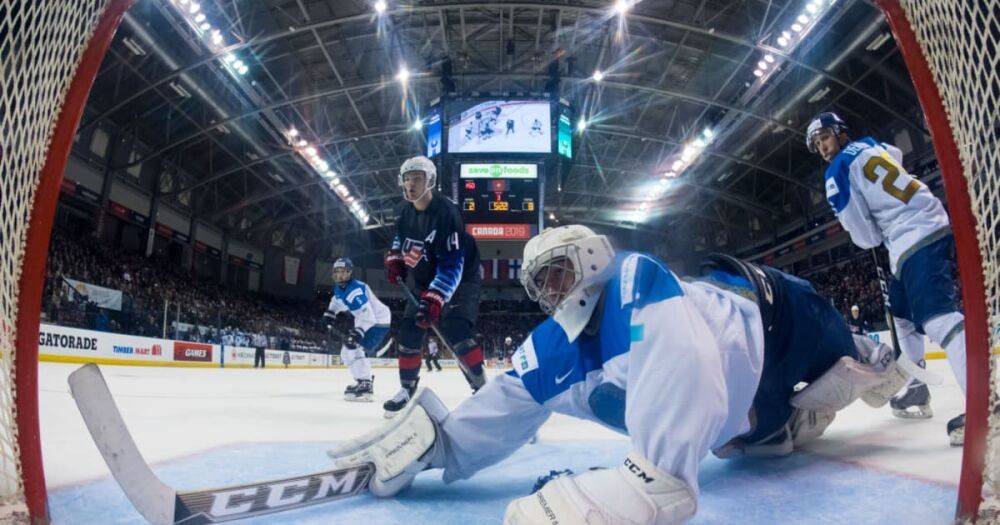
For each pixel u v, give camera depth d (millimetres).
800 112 23922
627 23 19781
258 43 18438
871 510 1375
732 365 1355
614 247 1369
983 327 1104
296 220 37719
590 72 23734
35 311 1151
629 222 40500
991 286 1103
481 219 21922
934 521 1266
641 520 982
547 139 21953
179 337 17172
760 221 35406
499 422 1697
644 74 23469
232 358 19266
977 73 1116
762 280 1705
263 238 36062
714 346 1120
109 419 1164
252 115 22750
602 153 30562
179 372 12391
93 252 21109
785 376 1844
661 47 21641
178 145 25703
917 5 1162
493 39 21969
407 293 3498
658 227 40906
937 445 2096
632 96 25016
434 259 3350
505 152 21875
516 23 20812
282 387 7664
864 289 24172
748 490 1600
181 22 17328
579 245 1310
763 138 27047
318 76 22984
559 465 2066
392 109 25781
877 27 17625
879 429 2566
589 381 1536
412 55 22641
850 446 2162
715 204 36094
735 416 1422
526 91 24188
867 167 2363
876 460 1889
